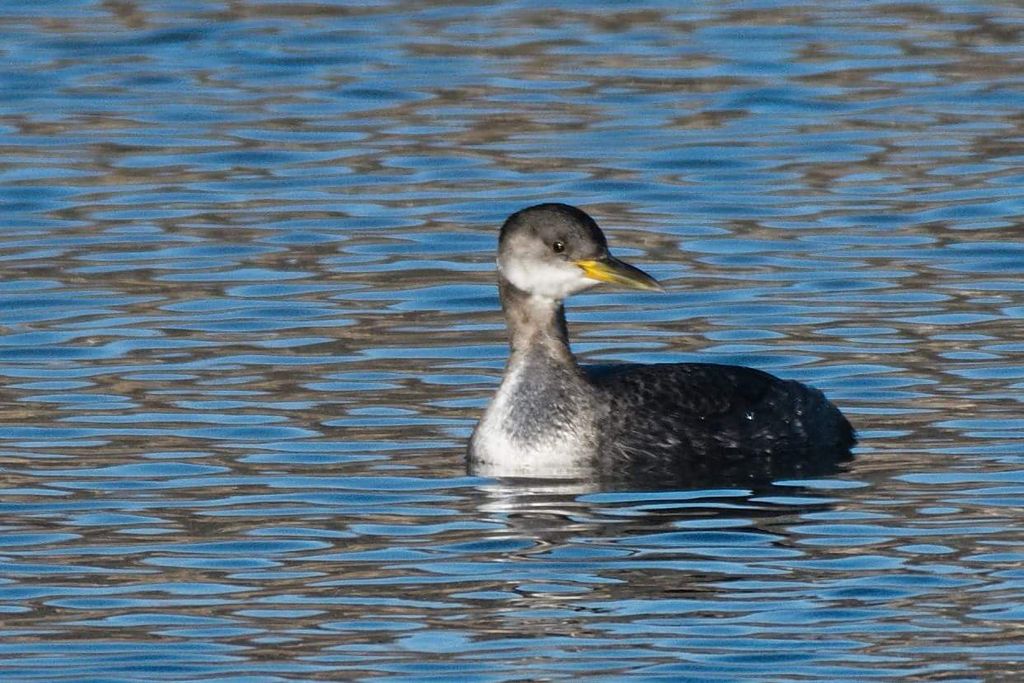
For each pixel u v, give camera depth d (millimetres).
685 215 21000
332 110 24734
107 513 13609
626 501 13789
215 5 29125
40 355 17125
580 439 14641
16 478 14305
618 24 28031
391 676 10984
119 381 16484
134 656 11289
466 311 18375
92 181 22281
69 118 24422
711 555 12656
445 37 27531
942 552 12625
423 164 22734
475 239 20422
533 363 14844
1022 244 19891
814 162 22609
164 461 14672
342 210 21328
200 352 17219
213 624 11734
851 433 15125
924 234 20266
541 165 22625
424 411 15844
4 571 12578
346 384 16438
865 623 11570
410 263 19719
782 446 14859
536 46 27062
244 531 13250
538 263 14781
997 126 23609
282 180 22312
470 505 13750
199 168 22734
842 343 17234
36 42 27297
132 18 28406
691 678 10914
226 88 25594
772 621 11617
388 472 14461
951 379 16297
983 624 11523
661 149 23078
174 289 18938
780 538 12961
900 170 22250
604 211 21141
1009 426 15172
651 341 17453
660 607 11852
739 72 25750
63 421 15547
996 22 27609
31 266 19562
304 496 13938
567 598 12016
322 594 12148
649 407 14844
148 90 25500
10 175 22359
